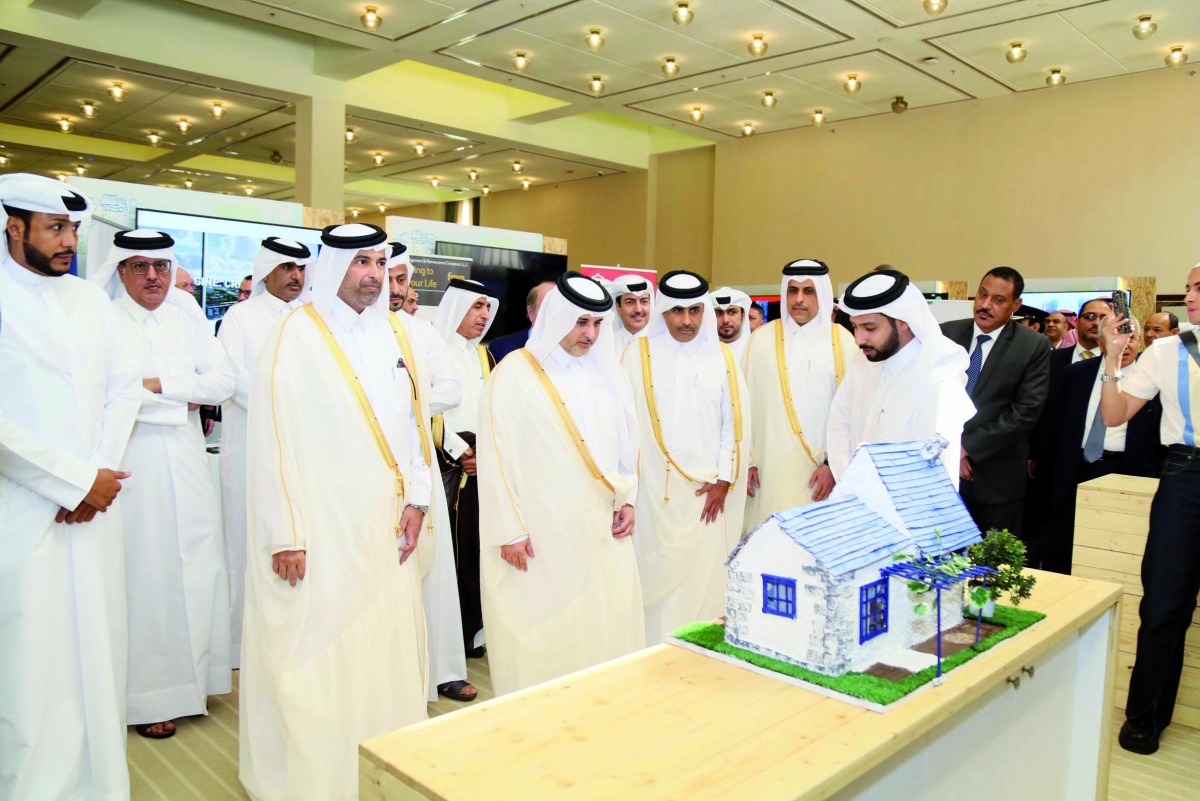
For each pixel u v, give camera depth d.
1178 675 3.43
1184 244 9.39
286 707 2.50
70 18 8.68
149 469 3.23
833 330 3.86
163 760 3.11
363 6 8.05
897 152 11.48
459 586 4.18
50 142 13.76
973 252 10.87
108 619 2.59
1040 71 9.47
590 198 15.80
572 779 1.36
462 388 4.02
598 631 2.96
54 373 2.50
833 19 8.10
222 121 12.33
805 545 1.73
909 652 1.85
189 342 3.43
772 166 12.78
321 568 2.55
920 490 2.05
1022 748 2.18
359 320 2.73
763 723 1.55
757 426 3.96
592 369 3.08
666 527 3.62
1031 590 2.34
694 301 3.53
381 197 18.08
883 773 1.66
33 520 2.43
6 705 2.40
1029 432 3.63
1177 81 9.34
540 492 2.93
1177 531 3.18
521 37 8.78
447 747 1.46
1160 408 4.00
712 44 8.88
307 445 2.57
